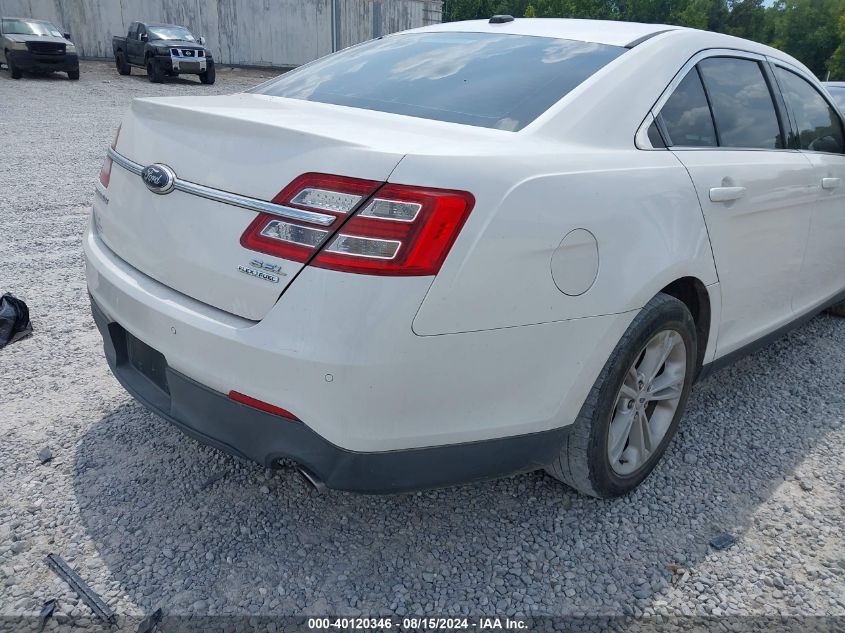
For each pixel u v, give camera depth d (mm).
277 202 1858
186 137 2137
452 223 1818
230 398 1980
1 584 2115
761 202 2912
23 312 3906
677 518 2578
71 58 19531
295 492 2619
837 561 2393
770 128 3279
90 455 2781
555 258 2018
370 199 1786
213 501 2545
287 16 28609
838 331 4555
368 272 1775
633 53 2645
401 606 2121
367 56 3045
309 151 1859
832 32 65000
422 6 31375
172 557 2264
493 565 2307
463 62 2729
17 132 11352
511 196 1921
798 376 3830
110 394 3277
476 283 1872
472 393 1968
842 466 2967
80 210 6766
